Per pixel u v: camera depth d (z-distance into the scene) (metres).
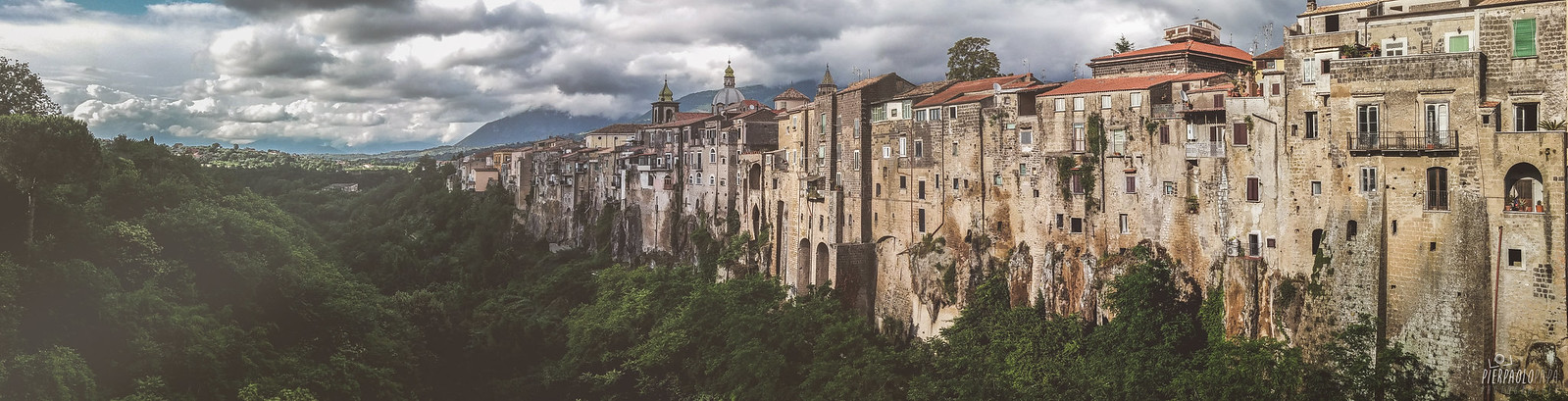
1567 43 65.06
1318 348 73.75
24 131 88.38
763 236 136.75
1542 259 64.94
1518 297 66.00
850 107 119.12
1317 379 71.56
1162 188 87.25
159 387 72.56
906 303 111.44
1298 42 76.38
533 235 198.62
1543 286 64.94
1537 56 66.19
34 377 62.34
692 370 111.75
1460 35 71.50
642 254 160.62
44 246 81.25
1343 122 73.19
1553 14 65.62
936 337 102.38
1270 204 78.12
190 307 83.19
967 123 104.31
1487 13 68.06
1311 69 75.62
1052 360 88.94
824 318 107.69
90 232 85.31
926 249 108.44
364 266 168.62
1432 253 68.94
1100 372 84.19
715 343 113.12
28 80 109.19
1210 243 83.12
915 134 110.88
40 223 84.38
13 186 84.38
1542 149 64.81
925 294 107.62
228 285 93.00
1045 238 96.88
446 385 118.19
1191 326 82.69
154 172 129.75
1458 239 67.81
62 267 74.69
